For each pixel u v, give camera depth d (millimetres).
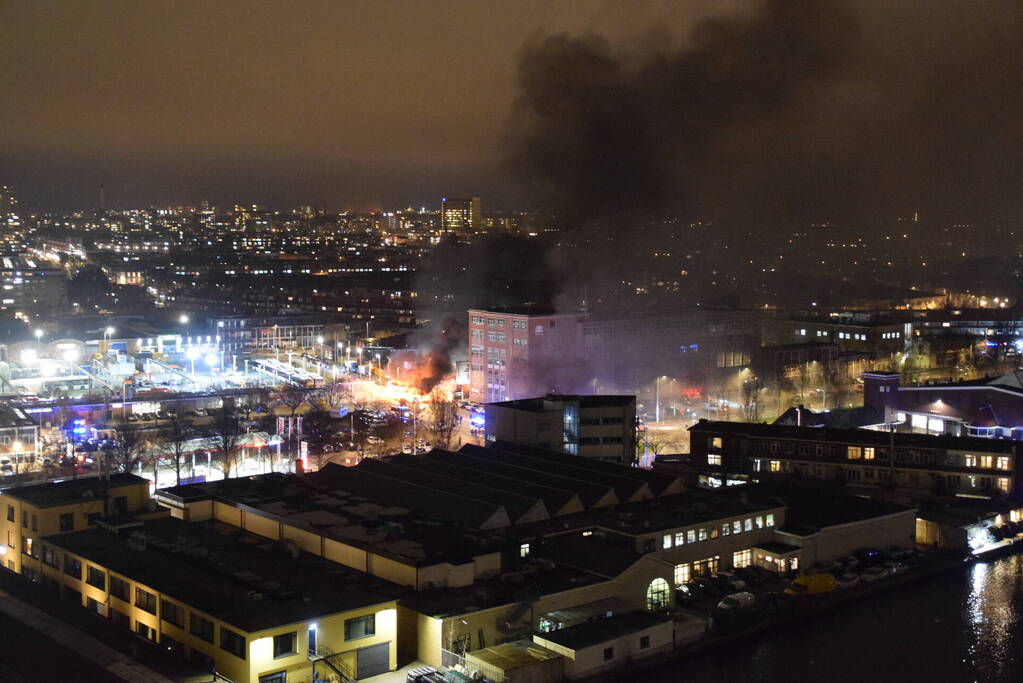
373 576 109688
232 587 100688
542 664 95812
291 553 115312
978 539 143125
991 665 107750
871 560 134625
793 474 174000
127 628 103625
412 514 125500
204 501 131750
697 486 159125
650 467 186875
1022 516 152500
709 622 111250
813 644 112250
